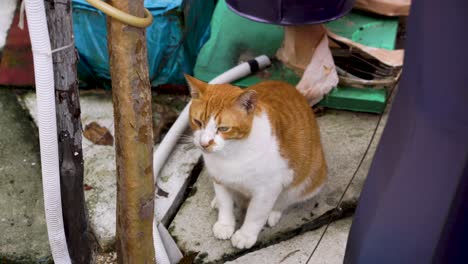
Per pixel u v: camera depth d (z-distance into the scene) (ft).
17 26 10.89
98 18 9.65
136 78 5.63
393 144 5.57
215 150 7.09
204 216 8.50
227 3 9.74
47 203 6.29
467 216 5.40
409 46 5.28
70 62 5.87
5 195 8.81
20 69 10.53
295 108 8.02
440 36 4.97
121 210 6.58
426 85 5.15
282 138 7.55
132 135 5.93
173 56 10.08
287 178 7.78
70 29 5.73
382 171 5.67
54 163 6.03
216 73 10.44
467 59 4.90
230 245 8.10
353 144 9.52
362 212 5.84
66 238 6.99
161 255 7.59
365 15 11.29
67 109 6.09
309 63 10.09
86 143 9.51
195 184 8.98
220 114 6.97
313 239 8.27
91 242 7.62
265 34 10.97
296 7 9.18
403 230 5.53
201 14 10.73
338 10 9.38
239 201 8.68
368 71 10.26
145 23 5.44
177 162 9.21
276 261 7.95
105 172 9.03
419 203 5.41
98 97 10.40
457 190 5.27
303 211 8.52
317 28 10.07
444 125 5.16
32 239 8.25
